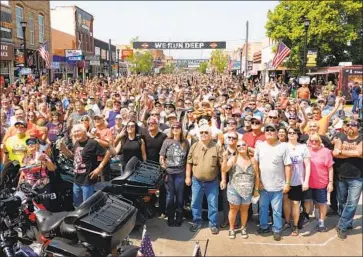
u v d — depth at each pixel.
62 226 4.31
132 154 6.23
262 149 5.13
